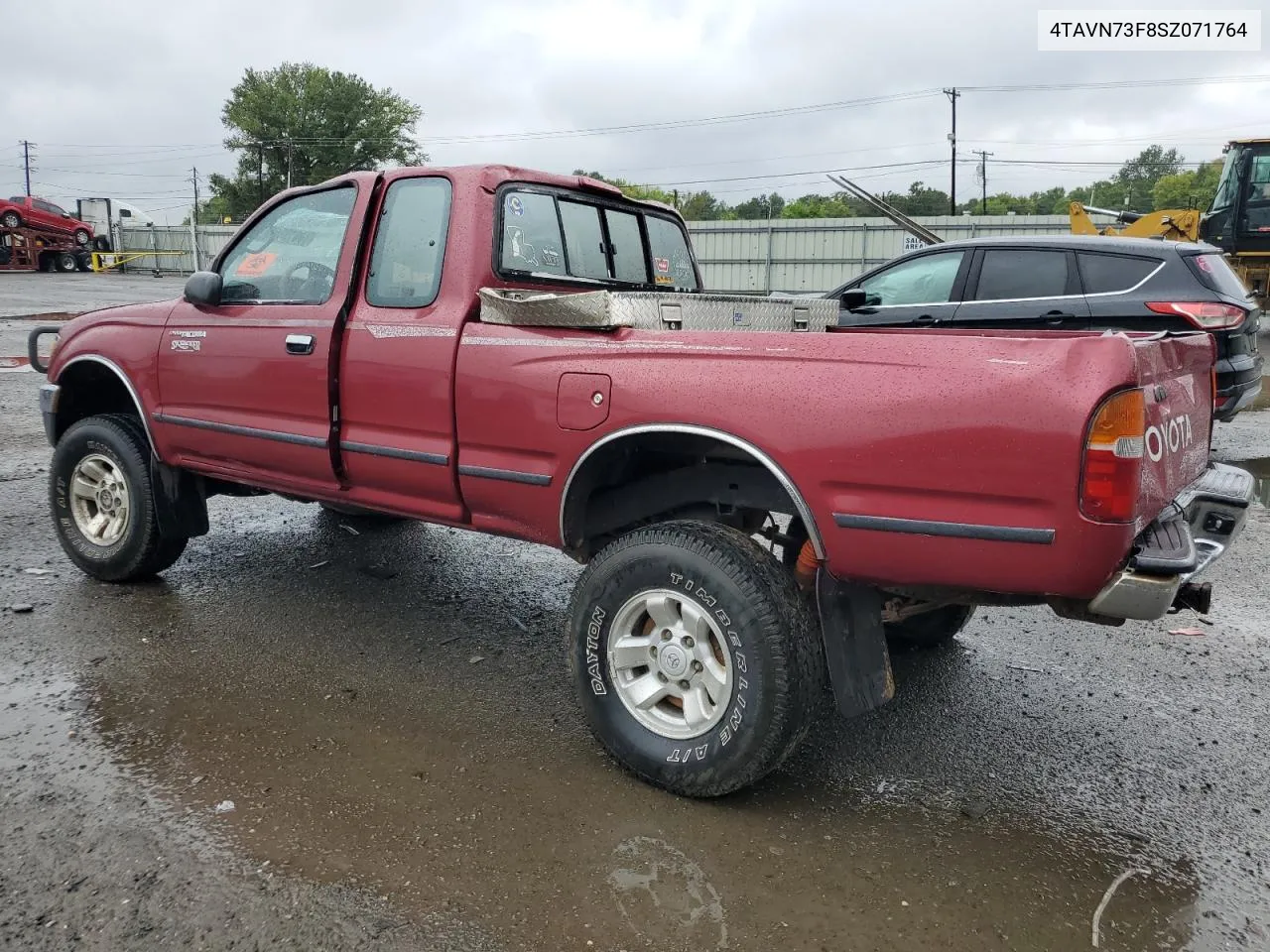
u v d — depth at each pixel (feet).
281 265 13.34
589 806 9.39
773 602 8.93
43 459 24.53
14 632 13.24
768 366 8.98
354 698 11.70
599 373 9.88
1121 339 7.83
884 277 25.85
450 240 11.46
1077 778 10.31
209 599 14.99
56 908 7.55
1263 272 54.49
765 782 10.03
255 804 9.18
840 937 7.59
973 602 8.77
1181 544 8.21
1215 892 8.39
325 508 20.34
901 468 8.33
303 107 216.95
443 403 11.18
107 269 139.23
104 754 10.02
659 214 15.17
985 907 8.05
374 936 7.39
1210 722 11.73
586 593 10.07
